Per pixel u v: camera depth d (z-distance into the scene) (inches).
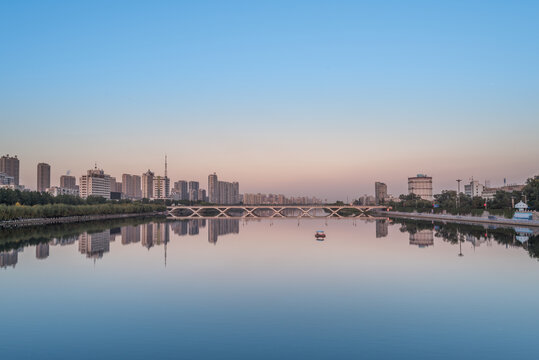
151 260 3270.2
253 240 4990.2
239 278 2509.8
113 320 1678.2
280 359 1295.5
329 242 4682.6
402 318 1691.7
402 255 3486.7
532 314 1739.7
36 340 1462.8
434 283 2338.8
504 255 3378.4
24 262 3152.1
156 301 1966.0
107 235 5497.1
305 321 1656.0
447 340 1449.3
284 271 2743.6
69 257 3430.1
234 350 1366.9
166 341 1445.6
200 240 4982.8
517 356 1316.4
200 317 1711.4
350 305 1886.1
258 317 1707.7
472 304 1898.4
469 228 6328.7
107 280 2465.6
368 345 1406.3
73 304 1919.3
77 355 1332.4
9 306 1893.5
